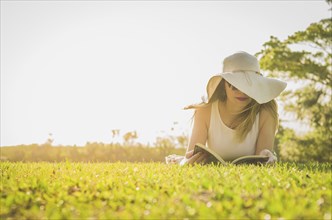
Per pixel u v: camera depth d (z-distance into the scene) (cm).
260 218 210
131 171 385
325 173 346
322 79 1755
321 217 208
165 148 1166
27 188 298
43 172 387
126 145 1146
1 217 234
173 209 220
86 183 313
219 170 353
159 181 308
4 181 322
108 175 355
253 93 423
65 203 256
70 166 442
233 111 461
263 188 271
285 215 203
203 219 201
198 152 438
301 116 1758
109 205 249
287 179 314
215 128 476
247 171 340
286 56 1795
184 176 330
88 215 221
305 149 1712
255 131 474
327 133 1716
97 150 1126
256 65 448
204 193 268
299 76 1805
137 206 238
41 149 1110
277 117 476
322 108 1730
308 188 272
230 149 477
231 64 446
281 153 1767
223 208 226
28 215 235
